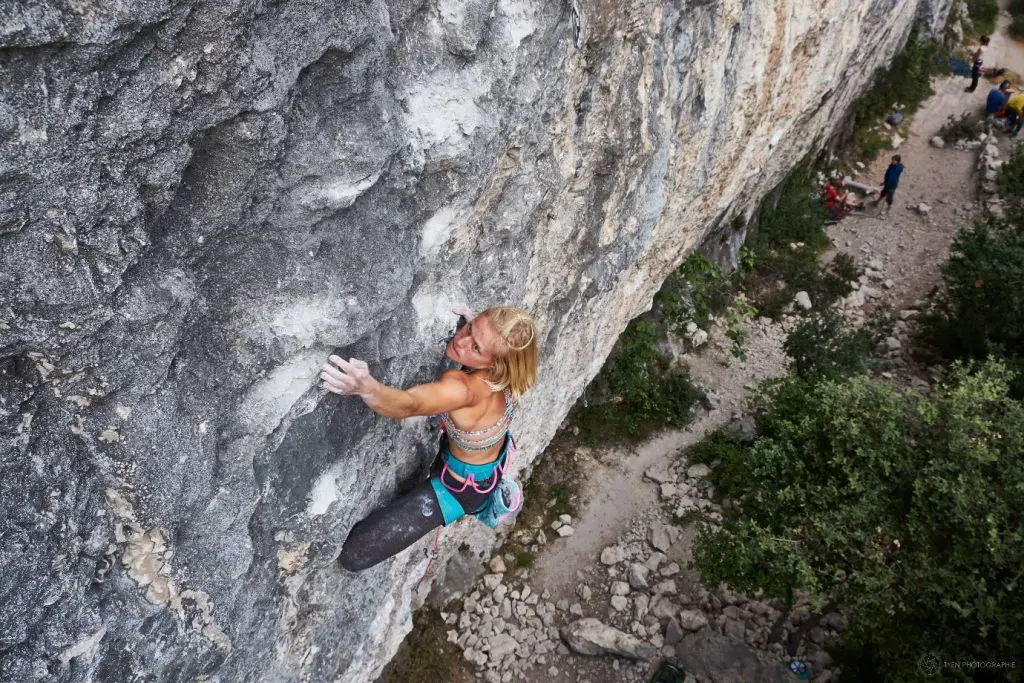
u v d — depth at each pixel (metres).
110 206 1.83
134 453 2.09
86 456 2.01
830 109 12.99
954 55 19.70
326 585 3.21
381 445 3.14
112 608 2.18
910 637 6.33
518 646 8.08
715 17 5.21
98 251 1.85
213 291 2.20
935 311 12.29
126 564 2.20
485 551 8.62
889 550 6.59
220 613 2.56
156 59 1.78
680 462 9.84
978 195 15.05
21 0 1.51
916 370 11.70
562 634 8.16
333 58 2.15
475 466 3.11
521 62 3.11
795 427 7.21
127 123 1.78
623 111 4.43
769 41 6.62
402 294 2.75
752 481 7.79
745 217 12.41
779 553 6.70
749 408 10.66
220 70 1.88
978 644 6.09
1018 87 18.44
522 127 3.37
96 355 1.92
